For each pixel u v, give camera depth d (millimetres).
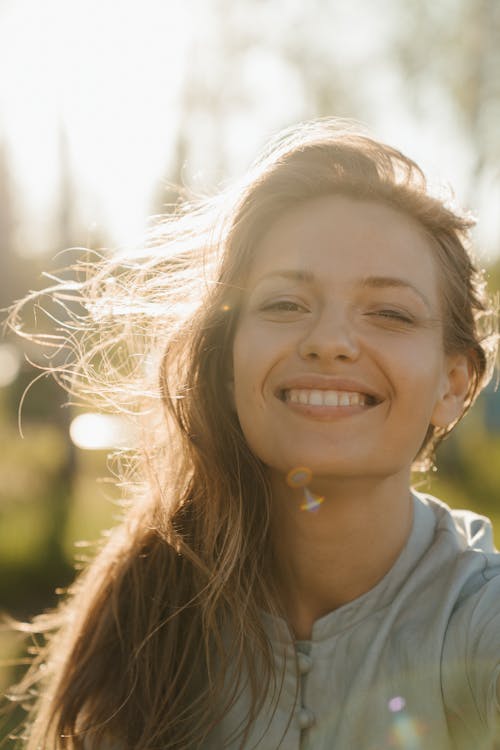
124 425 2111
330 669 1596
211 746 1702
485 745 1431
